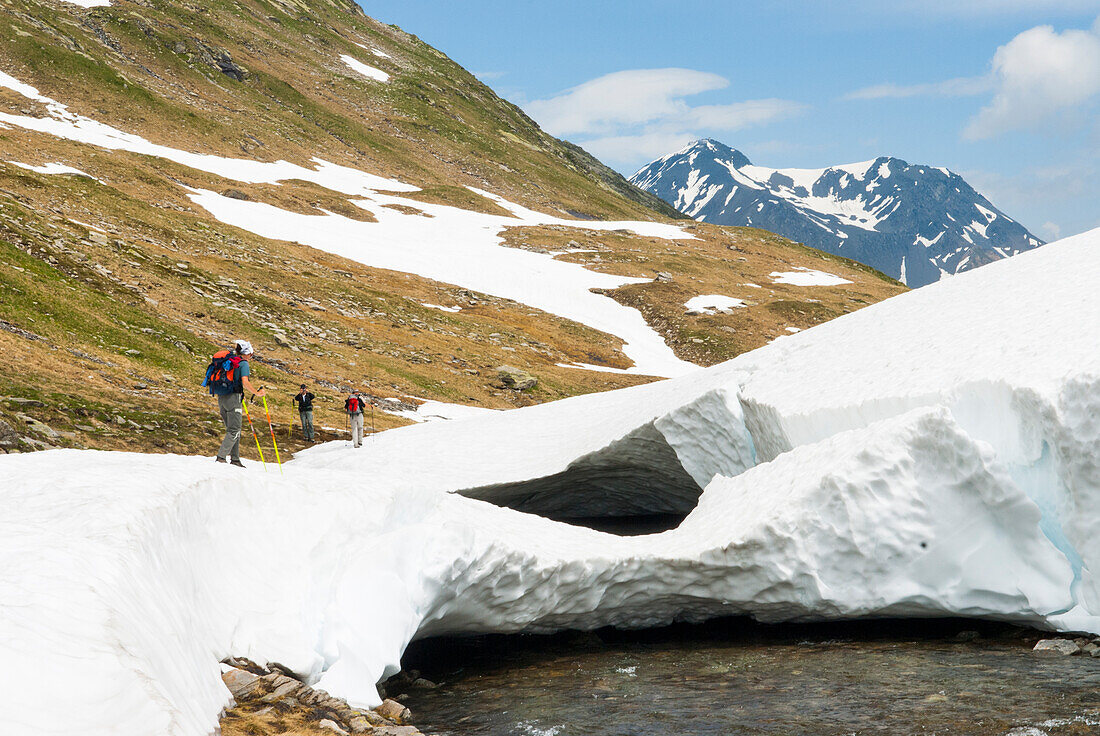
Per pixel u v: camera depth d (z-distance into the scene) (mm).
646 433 22641
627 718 10406
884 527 12977
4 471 11664
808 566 13375
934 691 10656
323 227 87625
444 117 156000
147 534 8836
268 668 9438
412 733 8836
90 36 118375
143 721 6191
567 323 74625
